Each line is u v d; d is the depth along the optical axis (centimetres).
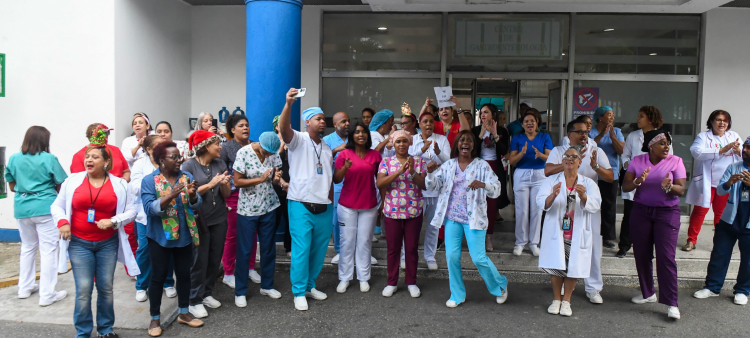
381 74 752
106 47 600
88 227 351
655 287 511
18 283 471
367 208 472
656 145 427
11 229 646
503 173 562
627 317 431
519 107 745
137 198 435
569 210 420
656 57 726
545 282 523
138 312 424
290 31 551
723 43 709
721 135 533
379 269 539
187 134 768
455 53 742
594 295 462
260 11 543
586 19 725
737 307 456
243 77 768
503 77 738
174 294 462
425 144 507
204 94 775
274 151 416
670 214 424
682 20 722
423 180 451
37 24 610
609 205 554
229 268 499
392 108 756
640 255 450
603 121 547
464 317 427
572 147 448
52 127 616
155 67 681
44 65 612
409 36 748
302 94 400
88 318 361
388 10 682
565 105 737
